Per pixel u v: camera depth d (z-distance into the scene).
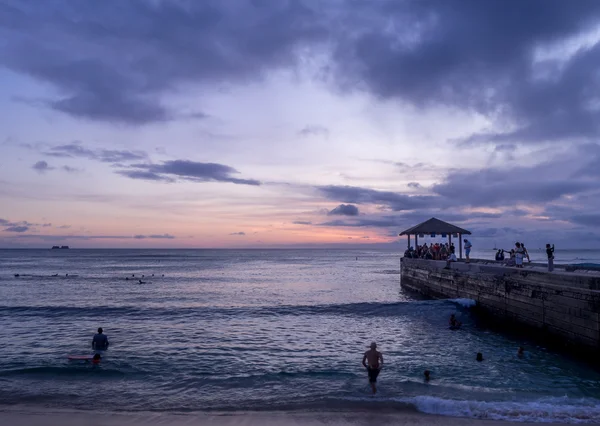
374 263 121.50
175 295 39.38
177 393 12.30
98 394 12.17
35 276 63.44
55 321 23.09
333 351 17.06
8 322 22.83
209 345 17.89
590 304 14.04
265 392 12.35
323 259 157.88
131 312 25.47
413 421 9.96
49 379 13.48
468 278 24.88
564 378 13.51
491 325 21.73
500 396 11.80
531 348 17.16
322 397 11.84
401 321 22.88
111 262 117.31
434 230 37.53
